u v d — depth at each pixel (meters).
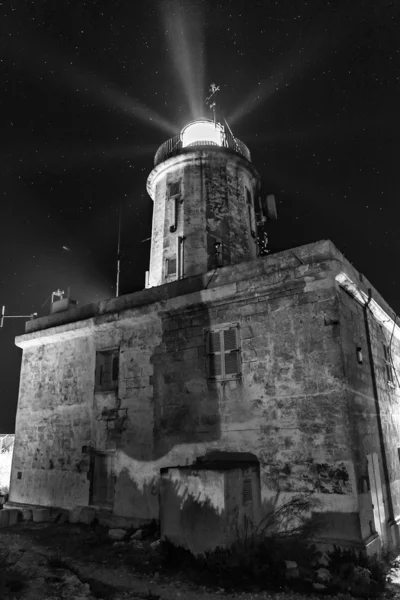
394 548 8.55
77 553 8.41
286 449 8.30
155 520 9.66
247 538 7.49
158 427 10.30
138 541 8.91
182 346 10.42
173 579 6.84
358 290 9.30
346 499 7.44
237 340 9.52
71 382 12.62
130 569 7.38
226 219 15.19
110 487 11.08
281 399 8.61
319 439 7.98
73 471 11.74
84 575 7.22
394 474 9.97
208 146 15.79
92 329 12.34
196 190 15.34
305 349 8.55
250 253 15.48
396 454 10.59
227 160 15.99
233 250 14.92
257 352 9.16
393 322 12.08
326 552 7.27
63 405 12.59
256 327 9.31
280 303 9.09
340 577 6.66
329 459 7.79
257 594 6.24
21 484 12.95
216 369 9.70
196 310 10.38
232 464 8.25
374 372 9.82
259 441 8.69
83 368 12.45
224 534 6.99
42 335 13.59
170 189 15.89
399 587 6.74
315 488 7.79
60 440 12.34
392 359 12.31
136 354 11.28
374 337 10.71
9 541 9.62
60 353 13.24
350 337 8.81
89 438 11.64
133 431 10.74
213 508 7.22
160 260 15.14
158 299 11.24
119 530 9.62
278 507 8.07
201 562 7.11
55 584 6.61
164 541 7.79
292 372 8.59
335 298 8.42
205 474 7.46
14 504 12.81
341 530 7.33
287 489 8.09
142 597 6.22
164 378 10.54
